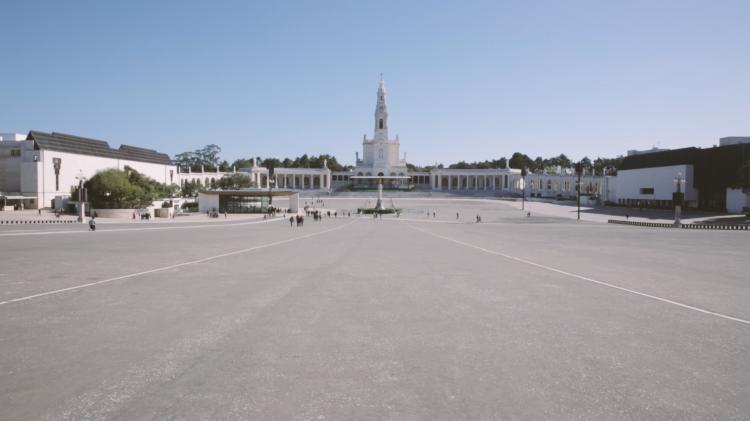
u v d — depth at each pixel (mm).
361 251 24797
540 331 9383
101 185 70000
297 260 20625
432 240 32969
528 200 123625
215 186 133875
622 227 52125
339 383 6770
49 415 5785
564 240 33344
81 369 7242
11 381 6781
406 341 8695
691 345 8531
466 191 149625
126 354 7918
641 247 27875
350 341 8672
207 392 6441
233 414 5812
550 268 18328
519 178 152375
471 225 56719
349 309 11195
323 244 29062
